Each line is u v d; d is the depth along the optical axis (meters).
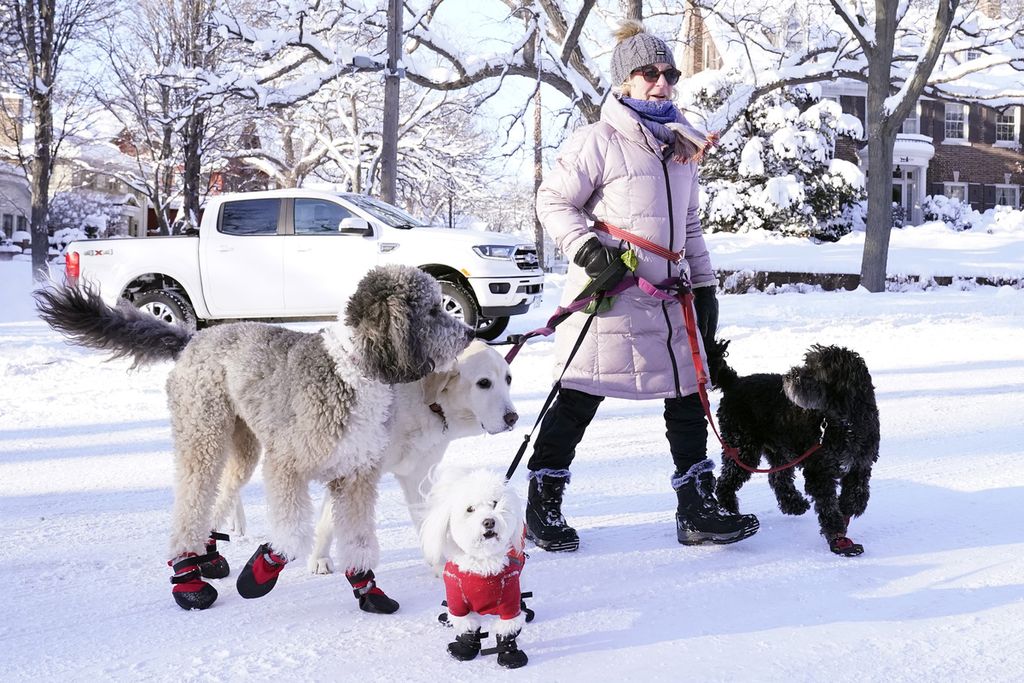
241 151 35.25
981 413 7.71
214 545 4.11
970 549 4.39
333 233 12.26
